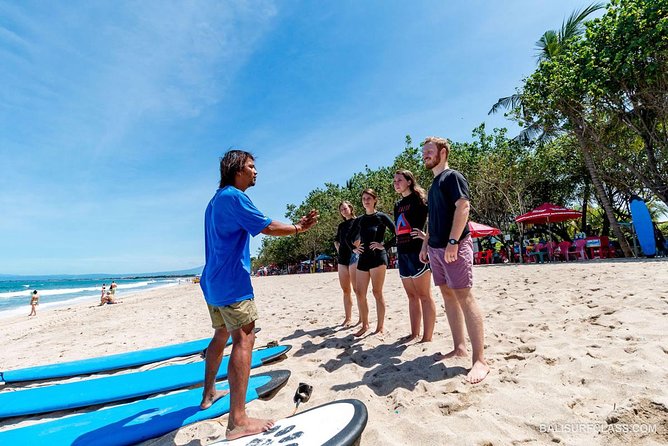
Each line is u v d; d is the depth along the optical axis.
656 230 14.39
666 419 1.93
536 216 16.48
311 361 3.87
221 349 2.74
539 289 6.57
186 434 2.39
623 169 17.72
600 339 3.33
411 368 3.21
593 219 26.11
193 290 27.12
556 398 2.34
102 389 3.29
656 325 3.52
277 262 70.50
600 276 7.39
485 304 5.70
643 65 12.46
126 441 2.35
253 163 2.61
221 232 2.29
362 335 4.65
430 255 3.38
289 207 52.50
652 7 11.62
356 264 5.05
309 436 1.84
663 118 13.47
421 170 26.02
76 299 31.44
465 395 2.55
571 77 13.86
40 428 2.57
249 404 2.77
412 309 4.19
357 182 41.03
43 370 4.21
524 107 17.23
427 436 2.06
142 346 5.76
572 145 17.98
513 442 1.94
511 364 3.02
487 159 23.30
